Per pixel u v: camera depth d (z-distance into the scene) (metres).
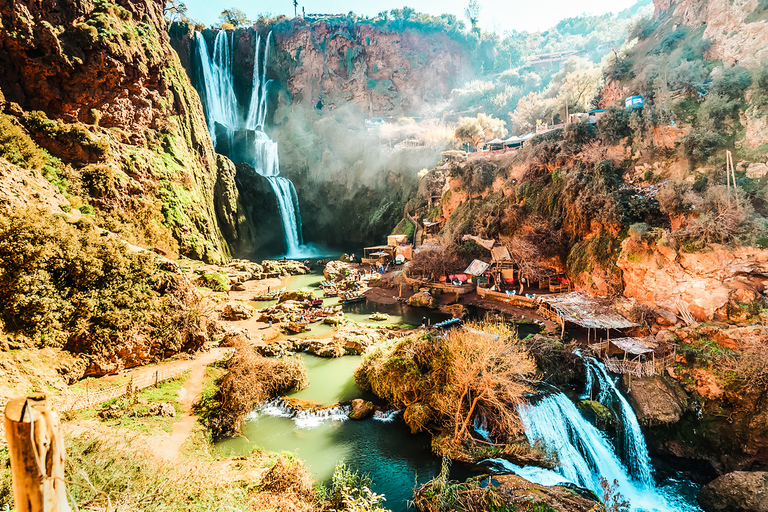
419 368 32.34
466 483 22.22
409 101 146.75
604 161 49.47
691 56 53.59
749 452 27.58
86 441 15.92
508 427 27.08
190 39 112.62
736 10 50.00
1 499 11.70
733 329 32.50
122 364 31.03
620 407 30.58
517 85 141.12
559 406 29.48
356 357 40.41
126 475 13.37
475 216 68.81
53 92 58.94
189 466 17.45
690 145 43.72
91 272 30.88
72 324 29.09
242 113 131.00
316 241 115.00
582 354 34.97
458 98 143.00
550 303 42.69
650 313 38.44
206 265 68.50
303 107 129.00
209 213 81.88
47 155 52.53
